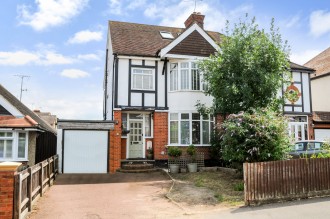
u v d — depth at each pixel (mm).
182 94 18875
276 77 14492
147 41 20953
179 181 13781
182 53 19031
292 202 9094
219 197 9969
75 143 17469
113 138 17750
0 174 6984
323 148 14219
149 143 19156
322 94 25594
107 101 24375
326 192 9844
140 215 8242
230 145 12688
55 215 8289
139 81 18953
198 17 21594
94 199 10352
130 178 15039
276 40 15070
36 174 9828
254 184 8992
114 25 22578
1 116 16219
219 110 15883
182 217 7922
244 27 15070
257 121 12031
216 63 15359
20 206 7160
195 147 18453
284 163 9453
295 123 22500
